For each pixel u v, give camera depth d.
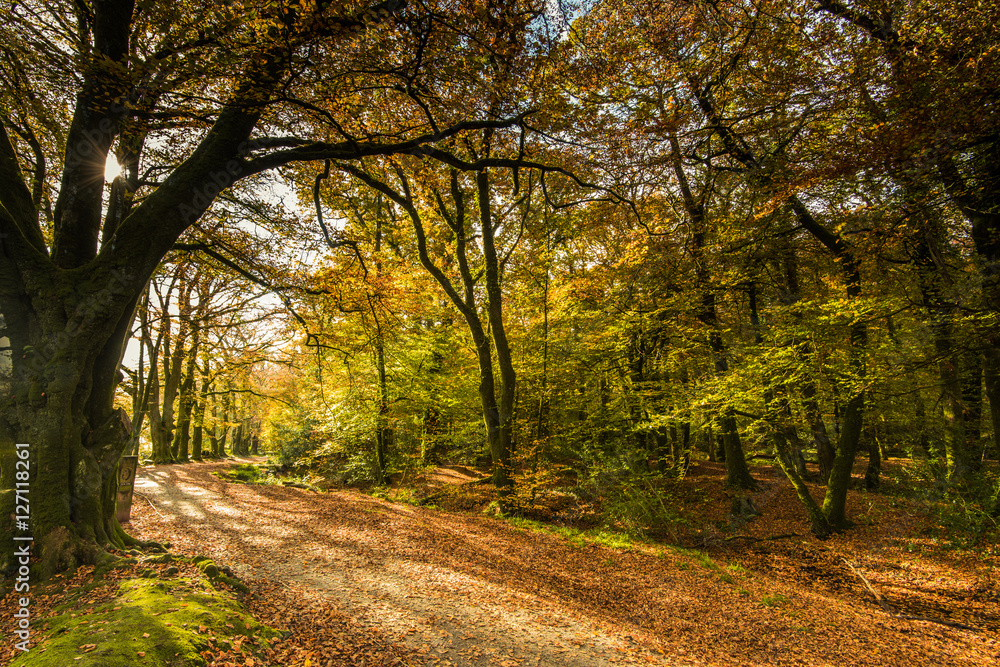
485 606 6.73
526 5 6.98
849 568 10.14
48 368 5.76
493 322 14.04
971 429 12.51
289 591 6.35
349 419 17.95
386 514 12.49
